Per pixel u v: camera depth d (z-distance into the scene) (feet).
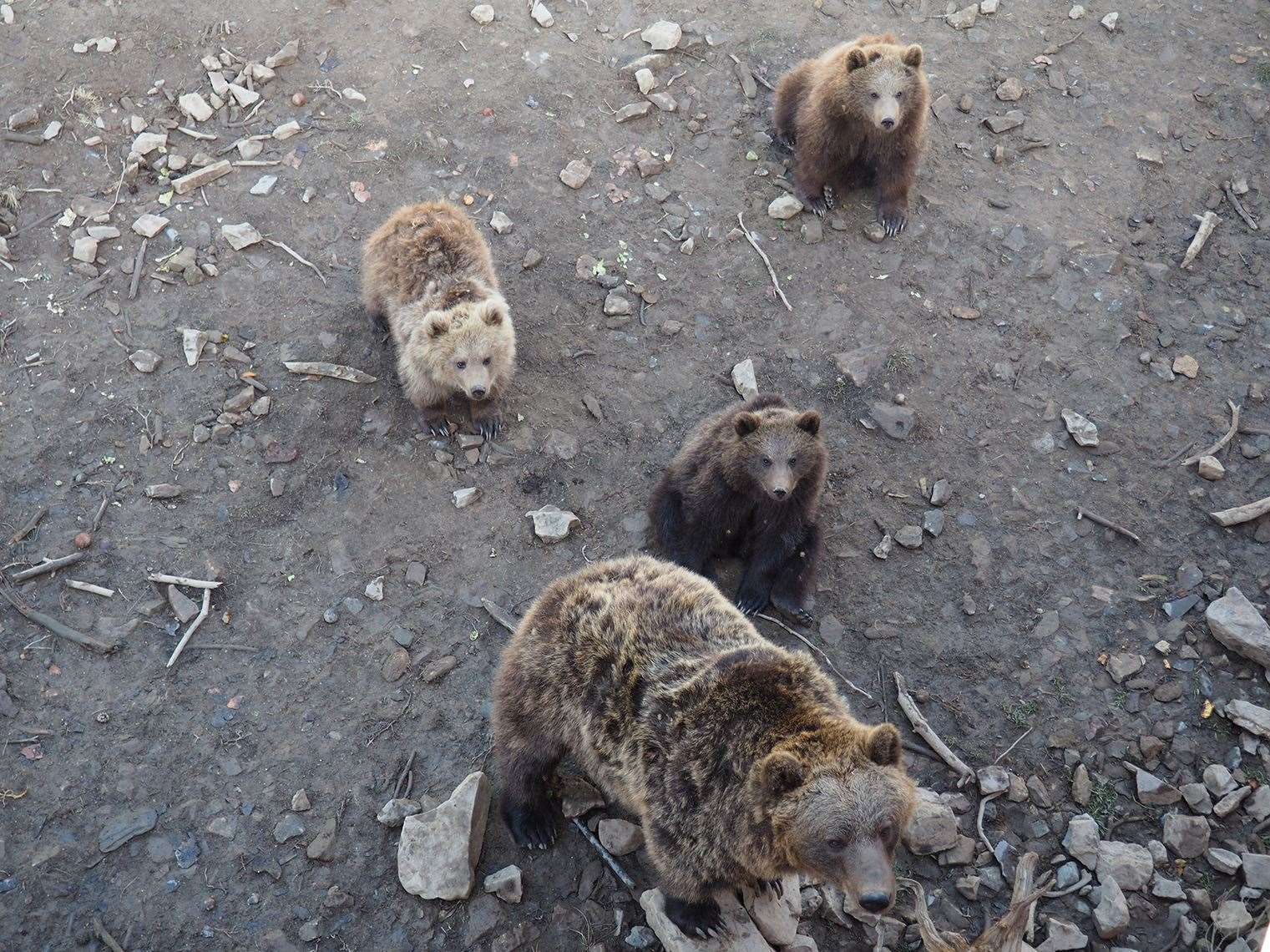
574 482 10.73
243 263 11.67
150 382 10.79
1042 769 9.18
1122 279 12.30
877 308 12.00
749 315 11.95
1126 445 11.12
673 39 13.84
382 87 13.16
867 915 8.23
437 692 9.37
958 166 13.26
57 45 12.98
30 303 11.14
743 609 10.09
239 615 9.67
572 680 7.73
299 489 10.38
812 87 12.60
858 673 9.71
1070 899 8.46
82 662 9.31
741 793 6.89
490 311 10.46
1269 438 11.14
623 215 12.57
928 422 11.23
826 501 10.73
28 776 8.76
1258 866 8.45
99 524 10.00
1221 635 9.69
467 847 8.25
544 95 13.30
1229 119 13.70
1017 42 14.38
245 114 12.82
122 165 12.23
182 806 8.71
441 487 10.55
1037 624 10.00
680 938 7.69
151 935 8.17
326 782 8.87
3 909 8.21
